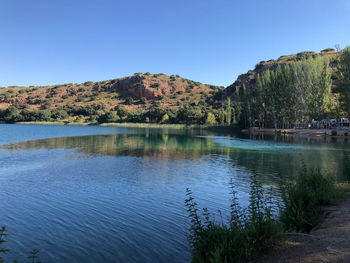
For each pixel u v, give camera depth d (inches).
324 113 2689.5
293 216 368.2
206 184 687.1
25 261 305.9
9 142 1857.8
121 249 335.6
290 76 3085.6
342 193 452.8
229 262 245.8
